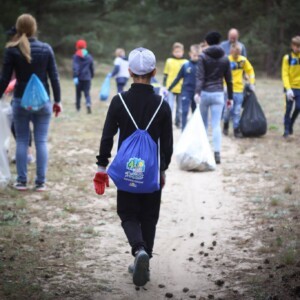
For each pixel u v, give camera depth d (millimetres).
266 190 18781
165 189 19328
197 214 16438
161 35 102750
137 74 10711
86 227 14828
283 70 28125
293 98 28188
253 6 85688
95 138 28797
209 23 91688
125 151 10500
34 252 12883
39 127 18109
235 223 15469
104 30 91312
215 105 22781
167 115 10781
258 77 84562
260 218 15711
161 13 101000
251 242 13797
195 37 101000
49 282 11258
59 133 30016
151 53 10750
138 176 10438
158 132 10742
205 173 21641
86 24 83625
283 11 82562
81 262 12445
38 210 16250
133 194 10938
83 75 38719
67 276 11609
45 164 18359
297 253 12719
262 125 28828
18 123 17953
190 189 19312
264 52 85062
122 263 12508
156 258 12883
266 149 25922
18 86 17453
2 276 11406
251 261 12523
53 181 19688
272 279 11375
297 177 20453
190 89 27438
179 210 16875
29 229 14531
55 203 17094
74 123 34000
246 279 11469
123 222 10875
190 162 21781
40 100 17219
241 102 29125
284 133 29062
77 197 17844
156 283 11430
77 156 24188
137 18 102625
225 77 22766
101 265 12320
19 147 18234
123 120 10656
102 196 18047
